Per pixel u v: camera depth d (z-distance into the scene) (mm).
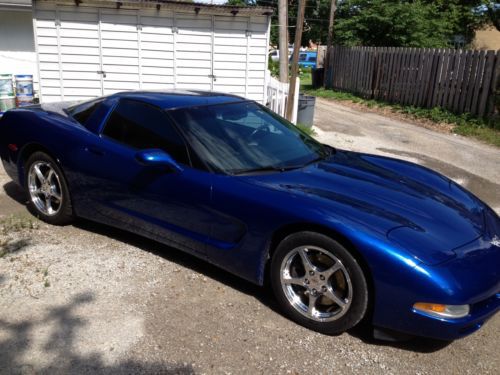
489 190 6844
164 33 10578
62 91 10422
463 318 2711
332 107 15719
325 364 2785
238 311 3264
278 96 10875
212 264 3695
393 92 15523
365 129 11523
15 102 10180
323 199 3148
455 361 2889
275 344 2938
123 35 10398
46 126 4402
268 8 10719
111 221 4133
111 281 3545
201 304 3318
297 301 3158
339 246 2887
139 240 4281
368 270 2824
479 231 3176
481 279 2766
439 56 13148
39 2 9844
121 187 3922
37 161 4473
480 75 11781
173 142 3719
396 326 2795
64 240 4223
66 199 4348
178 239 3691
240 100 4492
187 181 3521
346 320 2936
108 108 4195
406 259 2705
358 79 18031
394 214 3090
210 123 3896
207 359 2756
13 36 12281
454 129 11648
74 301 3258
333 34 21516
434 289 2646
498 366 2871
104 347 2801
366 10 19969
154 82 10852
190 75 10969
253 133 4043
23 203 5137
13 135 4641
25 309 3139
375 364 2812
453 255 2811
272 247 3266
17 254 3906
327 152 4312
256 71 11266
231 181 3396
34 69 12656
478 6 25188
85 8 10055
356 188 3445
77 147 4156
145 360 2709
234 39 10953
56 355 2711
